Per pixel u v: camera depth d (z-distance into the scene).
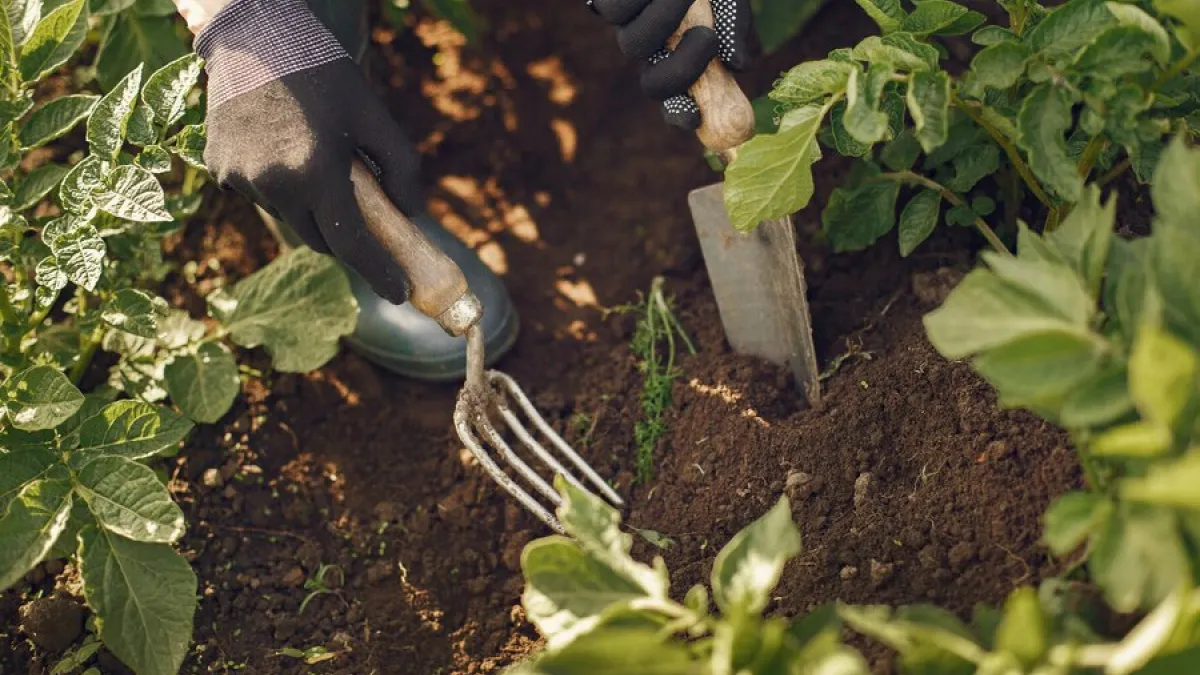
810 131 1.09
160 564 1.13
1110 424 0.98
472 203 1.41
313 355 1.26
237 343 1.27
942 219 1.28
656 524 1.21
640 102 1.43
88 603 1.13
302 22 1.13
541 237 1.39
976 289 0.94
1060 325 0.93
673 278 1.34
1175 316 0.94
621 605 0.97
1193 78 1.11
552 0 1.48
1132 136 1.05
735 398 1.23
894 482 1.16
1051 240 1.00
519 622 1.19
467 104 1.45
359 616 1.21
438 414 1.30
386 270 1.11
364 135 1.12
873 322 1.25
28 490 1.13
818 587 1.11
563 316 1.35
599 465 1.26
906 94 1.12
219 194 1.38
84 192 1.13
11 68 1.18
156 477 1.14
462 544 1.24
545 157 1.43
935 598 1.08
